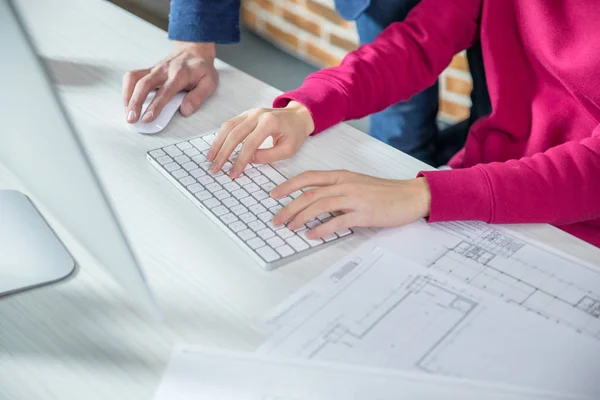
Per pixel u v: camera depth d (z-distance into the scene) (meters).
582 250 0.87
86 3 1.47
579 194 0.94
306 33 2.65
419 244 0.87
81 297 0.77
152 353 0.70
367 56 1.23
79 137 0.59
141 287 0.69
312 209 0.88
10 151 0.70
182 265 0.81
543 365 0.69
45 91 0.56
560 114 1.17
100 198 0.61
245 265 0.82
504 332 0.73
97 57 1.27
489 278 0.81
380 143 1.08
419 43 1.27
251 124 1.02
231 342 0.71
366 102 1.19
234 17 1.30
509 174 0.93
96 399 0.65
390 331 0.73
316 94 1.11
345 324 0.74
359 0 1.52
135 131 1.07
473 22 1.31
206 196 0.92
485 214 0.90
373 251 0.85
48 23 1.39
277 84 2.56
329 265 0.82
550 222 0.93
